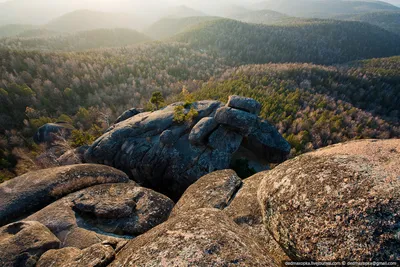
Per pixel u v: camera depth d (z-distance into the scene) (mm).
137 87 104125
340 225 4199
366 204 4145
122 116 38219
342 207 4371
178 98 78375
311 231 4516
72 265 5965
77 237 10570
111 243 7176
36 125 60875
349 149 5883
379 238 3734
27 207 13281
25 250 8633
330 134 64688
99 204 12359
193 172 21953
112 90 96125
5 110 65375
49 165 33500
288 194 5512
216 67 150625
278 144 23781
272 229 5582
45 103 75938
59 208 12328
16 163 44531
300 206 5000
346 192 4555
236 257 4297
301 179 5586
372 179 4523
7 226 10289
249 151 26953
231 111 22766
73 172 15750
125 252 5500
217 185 9953
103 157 25969
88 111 72250
